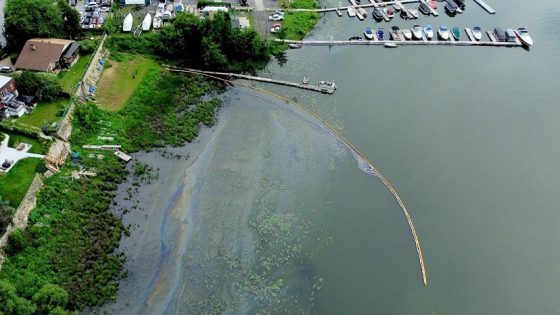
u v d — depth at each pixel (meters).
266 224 81.81
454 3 141.38
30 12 107.44
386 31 131.12
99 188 85.12
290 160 92.81
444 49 125.75
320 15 136.38
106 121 96.50
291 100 107.19
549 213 85.31
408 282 74.88
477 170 92.62
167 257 77.00
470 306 72.19
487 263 77.56
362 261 77.38
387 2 141.88
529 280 75.44
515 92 112.06
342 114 103.94
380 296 73.06
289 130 99.44
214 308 70.81
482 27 135.00
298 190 87.62
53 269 72.50
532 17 139.25
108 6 127.00
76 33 114.44
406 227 82.56
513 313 71.44
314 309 71.06
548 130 101.94
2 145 85.12
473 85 113.75
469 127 101.94
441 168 92.81
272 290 73.06
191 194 86.31
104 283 72.75
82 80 100.00
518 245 80.25
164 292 72.69
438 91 111.44
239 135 97.94
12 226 72.94
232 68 114.12
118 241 78.38
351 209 85.06
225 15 116.62
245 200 85.44
